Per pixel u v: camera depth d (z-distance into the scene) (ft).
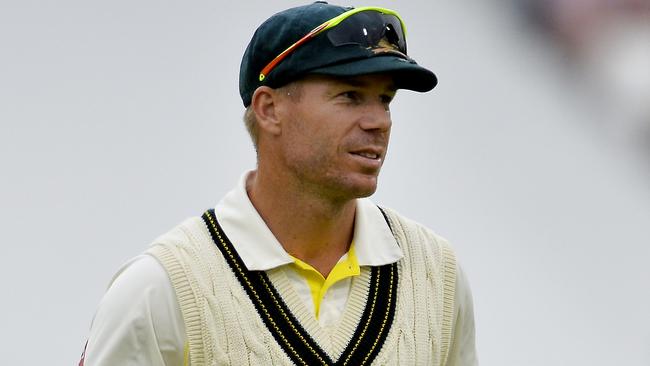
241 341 24.18
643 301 45.55
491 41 50.47
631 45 50.98
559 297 45.98
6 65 44.04
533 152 48.85
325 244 25.36
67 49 44.52
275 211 25.22
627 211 48.14
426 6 50.08
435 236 27.61
